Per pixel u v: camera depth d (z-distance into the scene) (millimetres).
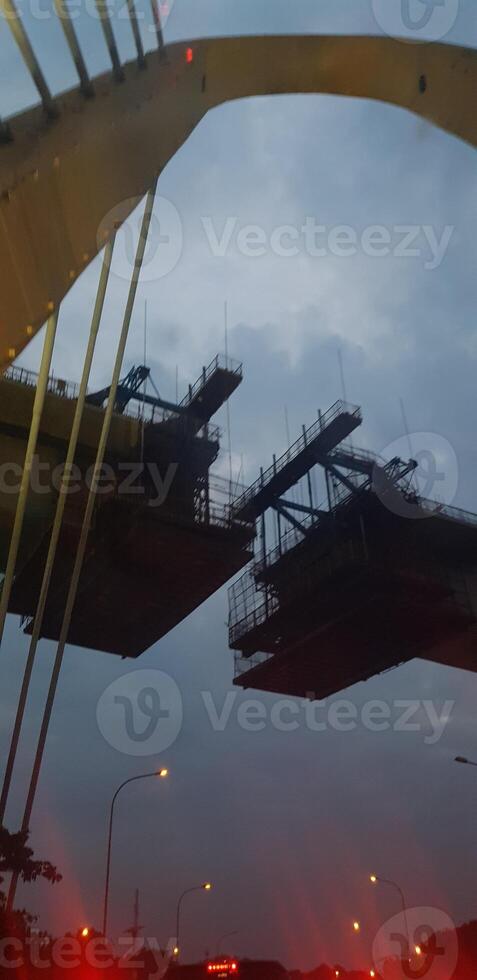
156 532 32062
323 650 40875
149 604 36375
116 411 33844
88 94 10492
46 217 9438
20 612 38156
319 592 37844
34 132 9391
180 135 13312
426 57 14539
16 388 30016
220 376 34250
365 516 37469
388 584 36219
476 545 37844
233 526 33188
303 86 15055
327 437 38938
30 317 9516
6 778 16219
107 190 10797
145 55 12352
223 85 14789
